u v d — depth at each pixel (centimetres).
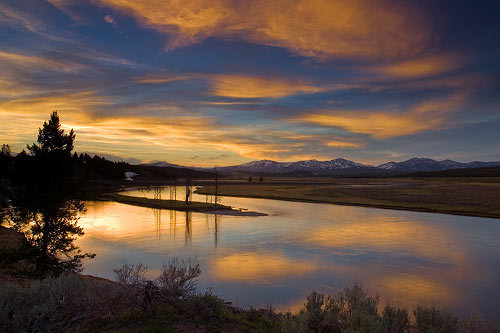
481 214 6488
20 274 1881
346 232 4688
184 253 3366
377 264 2933
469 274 2634
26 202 2248
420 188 14475
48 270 2053
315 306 1018
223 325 988
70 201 2452
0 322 736
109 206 8612
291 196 11725
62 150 2430
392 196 10719
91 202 9625
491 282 2422
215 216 6775
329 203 9525
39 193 2266
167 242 3947
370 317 824
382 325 825
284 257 3191
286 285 2328
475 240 4072
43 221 2323
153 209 8062
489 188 13675
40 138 2430
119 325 895
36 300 857
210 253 3372
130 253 3359
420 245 3769
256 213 7131
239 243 3906
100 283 1019
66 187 2373
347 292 1073
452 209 7200
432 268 2808
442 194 10950
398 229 4925
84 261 2969
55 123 2461
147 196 12300
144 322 927
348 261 3045
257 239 4159
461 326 900
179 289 1095
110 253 3341
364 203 8956
